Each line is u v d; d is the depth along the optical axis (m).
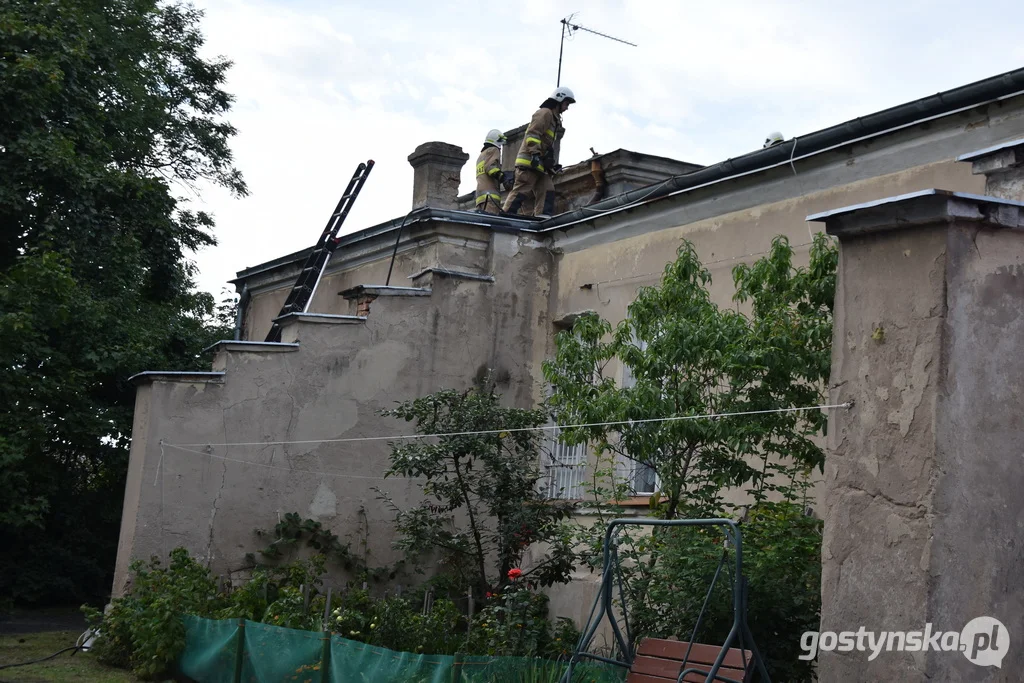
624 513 11.09
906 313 5.49
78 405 18.27
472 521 11.32
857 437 5.62
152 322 19.88
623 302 13.03
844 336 5.79
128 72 20.19
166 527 12.19
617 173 16.80
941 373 5.28
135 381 12.69
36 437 16.95
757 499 9.01
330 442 13.05
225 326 27.50
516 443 11.53
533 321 14.35
